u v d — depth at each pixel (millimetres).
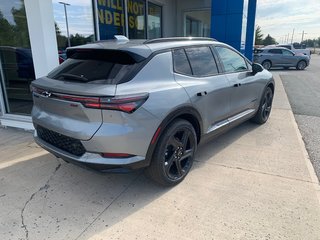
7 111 5359
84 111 2457
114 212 2672
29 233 2400
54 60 4543
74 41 5973
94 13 6480
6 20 4828
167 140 2801
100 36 6762
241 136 4645
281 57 18891
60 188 3119
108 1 6949
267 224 2463
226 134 4750
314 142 4410
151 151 2693
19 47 4836
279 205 2727
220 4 8328
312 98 8117
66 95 2527
